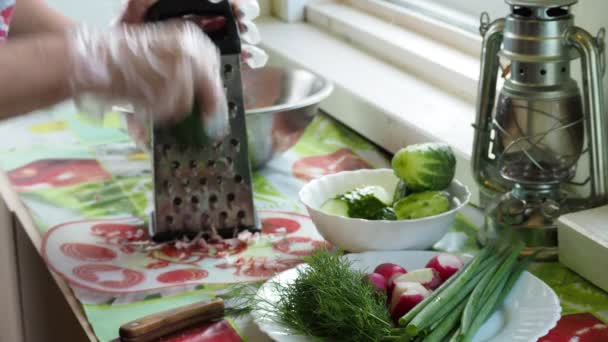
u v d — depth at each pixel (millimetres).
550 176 958
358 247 975
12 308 1345
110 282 973
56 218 1167
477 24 1454
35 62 745
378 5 1701
